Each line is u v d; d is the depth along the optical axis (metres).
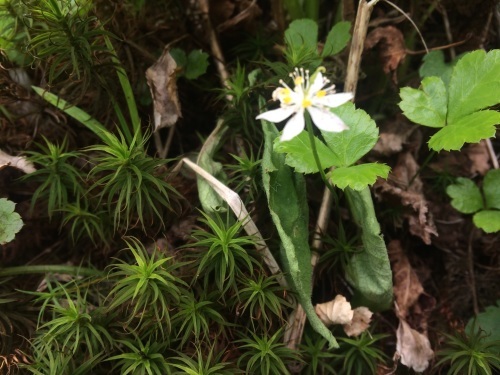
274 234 0.09
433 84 0.08
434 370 0.08
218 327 0.08
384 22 0.10
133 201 0.08
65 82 0.09
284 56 0.10
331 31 0.09
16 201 0.09
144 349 0.07
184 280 0.08
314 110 0.07
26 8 0.09
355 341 0.08
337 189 0.09
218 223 0.08
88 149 0.09
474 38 0.10
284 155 0.08
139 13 0.10
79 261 0.09
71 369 0.07
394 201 0.09
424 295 0.09
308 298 0.08
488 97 0.08
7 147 0.09
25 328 0.08
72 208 0.09
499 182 0.09
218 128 0.09
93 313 0.08
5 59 0.09
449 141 0.07
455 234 0.10
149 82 0.09
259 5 0.11
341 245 0.09
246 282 0.08
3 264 0.09
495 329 0.09
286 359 0.08
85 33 0.08
